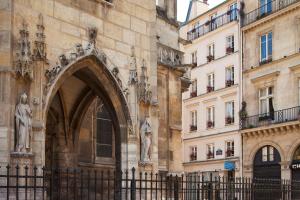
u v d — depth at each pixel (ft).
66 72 61.82
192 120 181.37
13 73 54.08
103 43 66.28
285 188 64.69
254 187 61.57
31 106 55.72
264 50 146.00
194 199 59.00
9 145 52.80
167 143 80.79
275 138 135.85
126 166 67.92
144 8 73.36
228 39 164.25
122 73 68.64
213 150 168.35
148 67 72.74
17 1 55.57
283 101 135.64
